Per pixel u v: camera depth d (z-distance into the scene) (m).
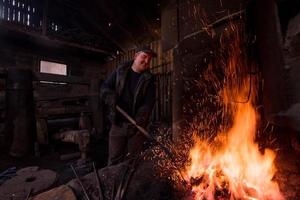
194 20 2.59
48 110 5.45
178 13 2.90
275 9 1.27
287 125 1.23
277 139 1.80
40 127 5.05
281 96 1.26
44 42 8.14
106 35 8.76
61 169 3.81
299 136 1.63
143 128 2.86
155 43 8.07
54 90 5.69
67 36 8.55
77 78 6.15
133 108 2.87
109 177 2.16
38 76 5.32
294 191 1.66
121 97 2.89
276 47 1.30
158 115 7.69
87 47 8.95
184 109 2.77
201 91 2.49
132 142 2.98
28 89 4.60
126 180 2.06
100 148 5.12
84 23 8.74
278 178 1.78
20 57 8.09
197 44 2.52
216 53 2.25
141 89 2.79
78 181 2.06
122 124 2.89
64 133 4.55
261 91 1.83
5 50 7.73
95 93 6.34
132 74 2.86
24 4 7.58
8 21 7.07
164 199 1.77
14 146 4.37
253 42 1.77
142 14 6.94
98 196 1.85
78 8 7.85
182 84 2.79
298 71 1.16
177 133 2.88
